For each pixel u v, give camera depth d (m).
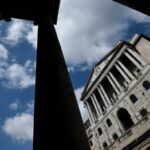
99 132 36.25
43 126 2.87
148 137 23.41
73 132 2.69
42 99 3.21
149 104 27.03
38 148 2.75
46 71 3.60
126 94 31.59
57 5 5.34
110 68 36.34
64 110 2.94
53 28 4.82
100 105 39.28
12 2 5.08
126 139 26.09
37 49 4.38
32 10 5.23
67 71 3.82
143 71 29.64
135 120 28.28
